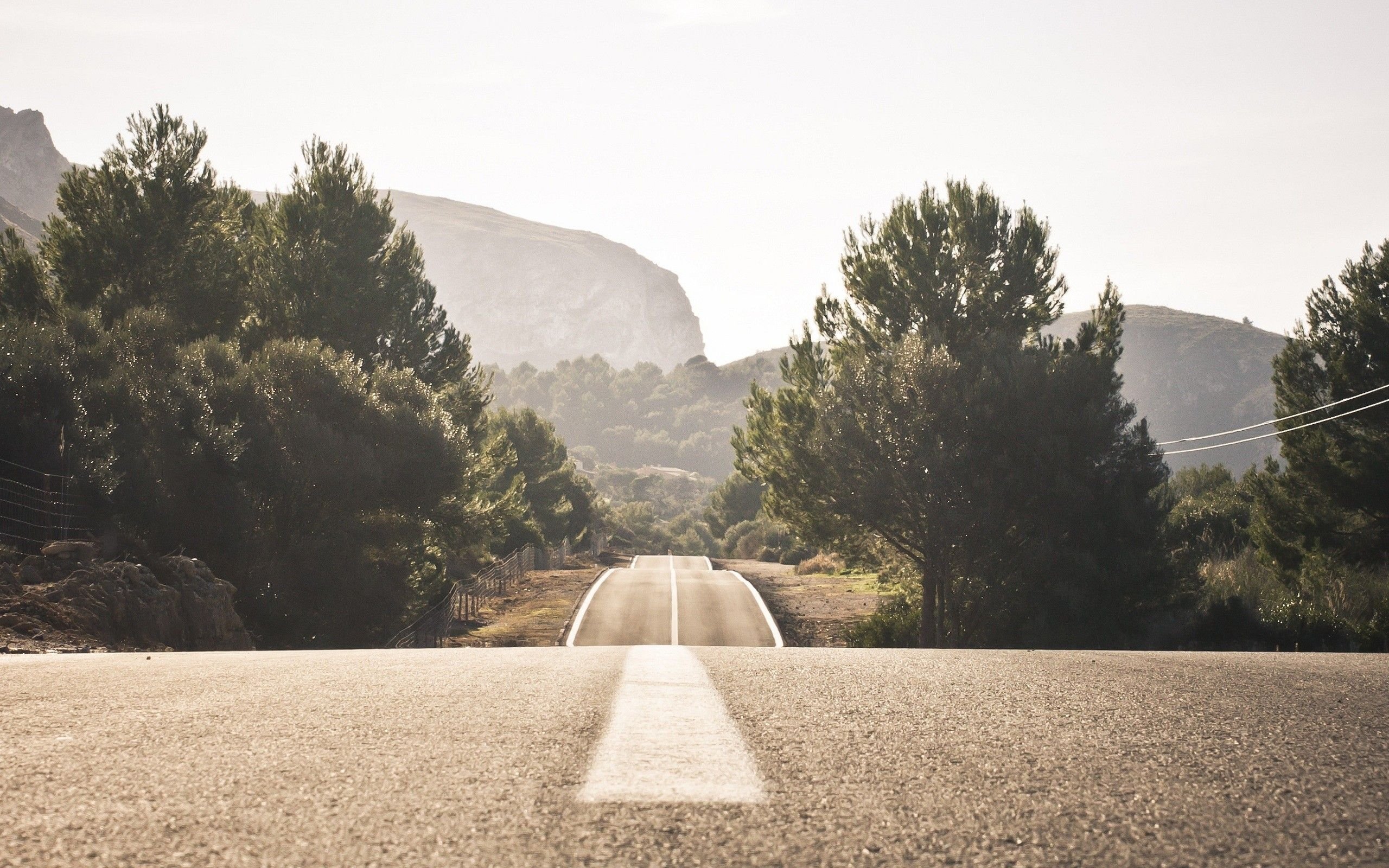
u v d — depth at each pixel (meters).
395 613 24.30
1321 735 2.94
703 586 47.03
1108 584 22.62
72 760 2.43
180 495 19.38
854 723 3.04
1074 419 23.78
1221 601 23.47
